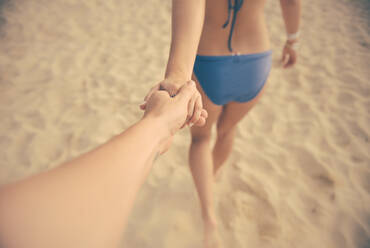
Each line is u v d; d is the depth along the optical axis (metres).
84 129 2.11
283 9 1.24
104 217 0.24
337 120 2.12
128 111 2.28
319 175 1.71
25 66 2.87
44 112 2.28
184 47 0.60
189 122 0.55
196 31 0.62
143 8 3.99
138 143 0.34
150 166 0.34
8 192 0.20
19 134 2.08
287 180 1.70
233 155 1.87
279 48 3.05
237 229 1.44
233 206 1.56
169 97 0.48
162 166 1.82
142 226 1.47
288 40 1.40
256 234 1.42
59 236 0.20
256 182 1.69
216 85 0.95
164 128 0.42
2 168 1.82
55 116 2.24
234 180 1.71
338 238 1.38
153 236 1.43
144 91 2.50
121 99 2.41
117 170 0.28
